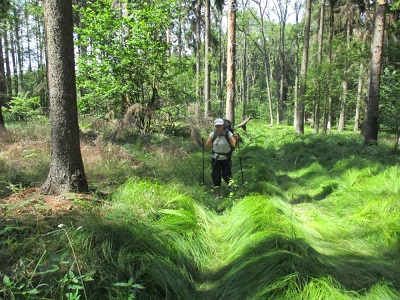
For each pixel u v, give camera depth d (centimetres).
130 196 498
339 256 411
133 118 1175
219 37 3086
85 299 271
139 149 986
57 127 499
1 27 1622
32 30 3294
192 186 656
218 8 2552
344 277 355
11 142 938
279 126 3125
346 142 1254
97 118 1334
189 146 1145
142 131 1215
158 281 323
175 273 350
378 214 516
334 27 2533
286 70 4962
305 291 309
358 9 2306
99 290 295
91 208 448
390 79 1174
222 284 365
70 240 333
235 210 522
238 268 363
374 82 1074
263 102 4841
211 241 454
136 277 310
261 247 392
